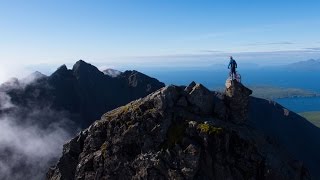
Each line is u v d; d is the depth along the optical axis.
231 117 57.31
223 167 49.84
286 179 50.34
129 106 57.06
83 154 56.53
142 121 53.88
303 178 53.94
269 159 51.09
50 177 61.12
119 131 54.41
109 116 57.16
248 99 57.88
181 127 52.50
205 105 56.72
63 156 58.50
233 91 57.69
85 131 58.97
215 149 50.72
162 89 56.69
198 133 51.44
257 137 54.38
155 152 51.34
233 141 52.03
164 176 49.62
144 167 50.59
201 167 49.78
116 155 53.06
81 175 54.38
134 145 53.03
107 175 52.59
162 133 52.38
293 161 54.94
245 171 50.44
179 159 49.88
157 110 53.88
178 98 56.25
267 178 49.94
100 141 55.97
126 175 51.56
